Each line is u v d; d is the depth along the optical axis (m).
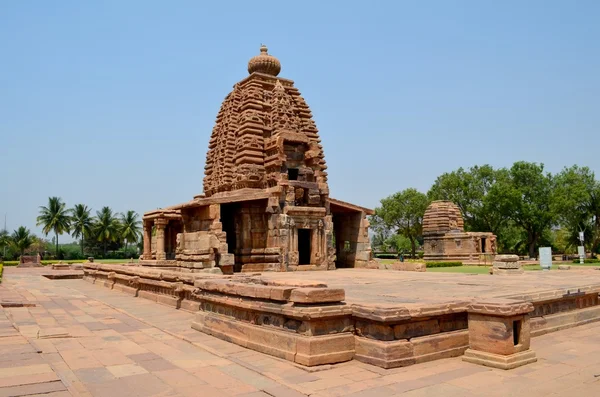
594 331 13.70
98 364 9.83
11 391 7.62
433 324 10.48
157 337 12.84
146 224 44.53
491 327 9.84
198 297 14.21
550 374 9.11
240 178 31.73
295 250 30.62
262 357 10.47
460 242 63.03
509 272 26.61
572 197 70.88
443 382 8.59
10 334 12.31
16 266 67.88
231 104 35.19
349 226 36.16
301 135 32.72
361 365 9.70
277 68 35.84
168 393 7.98
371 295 14.17
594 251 82.38
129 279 24.59
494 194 73.00
